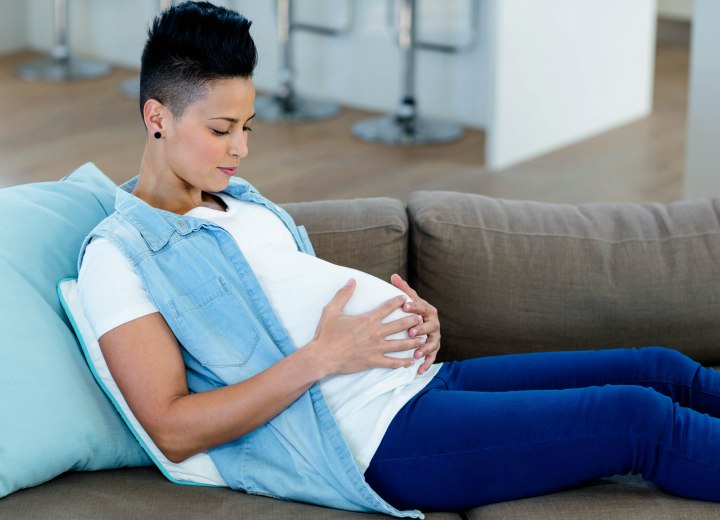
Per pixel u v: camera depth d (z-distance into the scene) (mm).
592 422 1481
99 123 4836
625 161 4441
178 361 1477
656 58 6145
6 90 5379
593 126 4844
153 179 1602
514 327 1930
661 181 4180
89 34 5988
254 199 1734
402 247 1946
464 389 1674
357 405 1518
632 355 1699
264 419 1467
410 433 1501
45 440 1437
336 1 5098
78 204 1746
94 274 1485
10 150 4434
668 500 1493
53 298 1587
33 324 1511
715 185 3686
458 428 1492
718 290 1933
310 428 1488
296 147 4566
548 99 4520
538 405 1506
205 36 1496
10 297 1515
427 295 1941
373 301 1594
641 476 1623
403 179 4188
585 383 1678
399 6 4938
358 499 1457
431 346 1620
